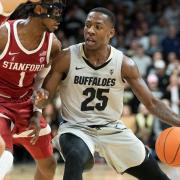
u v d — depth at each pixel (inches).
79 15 637.9
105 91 195.8
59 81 195.6
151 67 514.6
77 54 194.7
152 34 617.3
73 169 179.5
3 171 179.6
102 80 194.5
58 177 371.9
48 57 192.2
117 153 198.4
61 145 190.4
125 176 394.0
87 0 670.5
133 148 196.4
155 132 452.1
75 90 195.3
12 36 184.9
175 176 379.2
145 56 536.7
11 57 186.2
